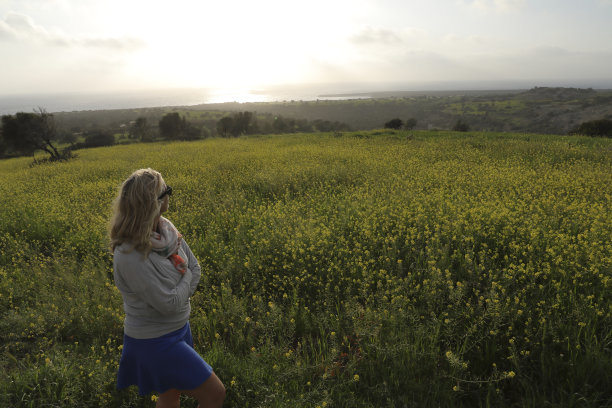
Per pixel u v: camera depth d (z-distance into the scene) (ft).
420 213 20.18
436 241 16.21
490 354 9.91
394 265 15.24
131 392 9.57
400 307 11.81
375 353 10.27
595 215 18.97
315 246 16.75
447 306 12.07
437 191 26.53
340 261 15.14
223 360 10.32
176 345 6.81
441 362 9.95
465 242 16.66
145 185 6.16
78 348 12.20
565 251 14.17
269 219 22.06
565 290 12.37
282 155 52.75
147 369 6.76
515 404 8.68
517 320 10.94
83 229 23.84
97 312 13.62
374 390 9.13
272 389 9.18
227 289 13.75
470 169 35.99
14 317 13.28
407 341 10.17
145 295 6.23
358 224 19.54
